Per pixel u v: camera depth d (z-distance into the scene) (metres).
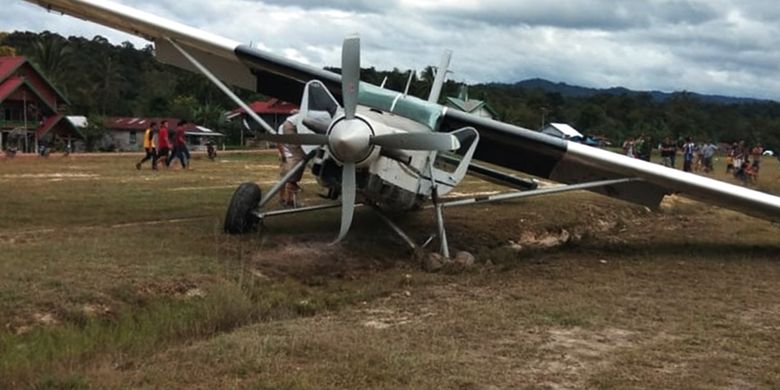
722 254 10.65
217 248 8.53
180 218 11.13
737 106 106.56
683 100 97.31
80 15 11.41
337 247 9.20
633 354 5.48
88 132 55.38
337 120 8.36
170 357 5.06
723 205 11.12
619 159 10.17
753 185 25.81
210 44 10.87
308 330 5.85
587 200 15.48
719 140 85.44
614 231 13.49
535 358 5.35
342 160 8.30
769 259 10.26
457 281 8.34
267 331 5.81
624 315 6.73
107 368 4.82
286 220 10.94
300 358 5.08
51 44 73.69
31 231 9.27
